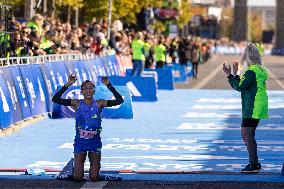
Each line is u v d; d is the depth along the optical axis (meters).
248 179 18.58
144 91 46.16
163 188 17.20
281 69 99.06
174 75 67.56
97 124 18.06
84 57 47.25
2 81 29.06
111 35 61.12
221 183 17.88
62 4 75.19
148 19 103.25
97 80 43.69
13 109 30.19
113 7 85.69
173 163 23.47
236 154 25.42
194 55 73.62
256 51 20.28
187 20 179.38
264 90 20.27
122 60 61.12
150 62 65.81
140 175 19.33
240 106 44.62
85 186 17.48
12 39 36.03
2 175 19.20
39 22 40.38
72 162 18.72
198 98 50.22
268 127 33.94
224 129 32.91
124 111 35.84
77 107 18.12
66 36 49.00
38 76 34.00
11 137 28.73
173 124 34.50
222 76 79.56
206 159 24.31
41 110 34.12
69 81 18.42
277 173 19.78
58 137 29.08
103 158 24.42
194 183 17.86
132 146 27.28
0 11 36.66
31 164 23.03
